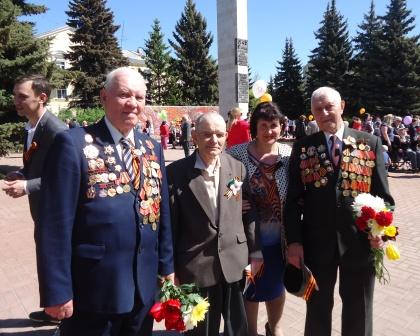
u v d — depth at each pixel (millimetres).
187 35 44969
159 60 46562
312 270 2707
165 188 2309
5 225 6699
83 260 1931
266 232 2975
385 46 35594
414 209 7688
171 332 3432
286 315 3676
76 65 37656
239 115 7266
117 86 2021
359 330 2672
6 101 11992
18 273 4617
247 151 3057
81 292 1951
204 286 2482
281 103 44875
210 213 2504
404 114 34969
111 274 1953
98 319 2016
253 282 2838
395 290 4102
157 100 45781
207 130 2482
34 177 3121
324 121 2654
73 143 1936
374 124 15711
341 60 39719
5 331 3424
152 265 2148
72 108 35000
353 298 2664
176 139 24750
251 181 2949
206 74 44938
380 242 2496
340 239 2602
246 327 2662
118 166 2025
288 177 2920
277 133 2959
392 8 36688
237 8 12273
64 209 1864
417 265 4766
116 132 2086
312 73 41281
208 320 2518
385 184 2668
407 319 3541
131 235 2012
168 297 2139
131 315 2121
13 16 12289
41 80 3141
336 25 40312
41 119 3133
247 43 12750
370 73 36312
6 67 12086
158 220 2195
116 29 38844
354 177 2613
